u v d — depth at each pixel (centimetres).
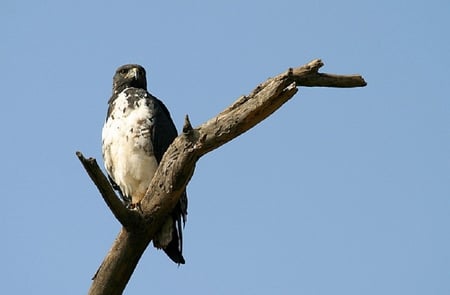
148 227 1169
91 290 1183
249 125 1120
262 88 1116
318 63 1152
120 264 1171
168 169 1145
